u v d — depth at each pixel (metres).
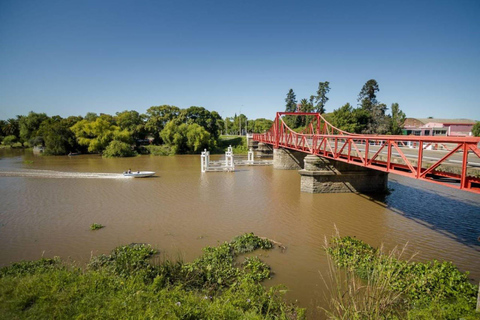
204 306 5.40
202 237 12.00
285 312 6.27
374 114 53.62
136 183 24.12
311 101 75.81
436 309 5.71
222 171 31.45
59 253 10.55
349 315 5.07
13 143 74.19
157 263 9.29
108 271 7.49
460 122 53.56
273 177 27.52
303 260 9.71
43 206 16.86
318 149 19.80
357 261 9.00
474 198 18.53
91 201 18.00
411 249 10.61
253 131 102.62
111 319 4.59
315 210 15.86
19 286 5.64
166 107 69.06
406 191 20.75
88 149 53.91
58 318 4.65
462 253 10.23
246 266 9.00
